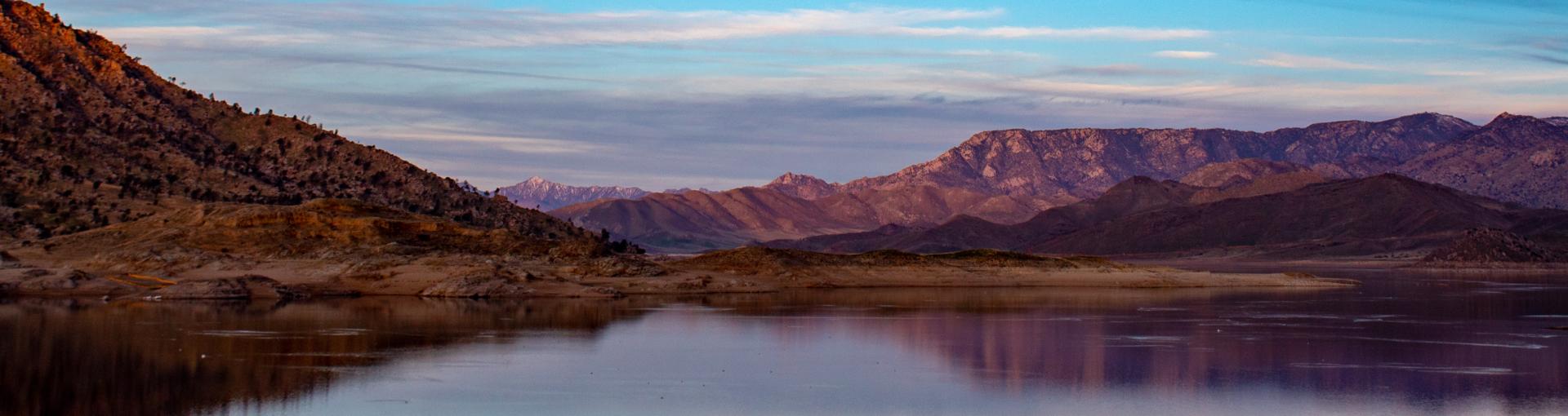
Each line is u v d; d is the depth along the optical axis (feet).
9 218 478.59
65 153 569.64
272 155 652.07
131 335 254.27
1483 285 592.60
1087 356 239.50
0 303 332.19
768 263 499.51
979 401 189.67
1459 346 260.21
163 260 406.41
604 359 229.45
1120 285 525.34
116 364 214.07
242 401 182.80
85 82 654.94
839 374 214.28
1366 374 217.15
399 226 458.50
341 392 189.98
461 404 182.19
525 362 223.71
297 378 202.80
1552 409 184.65
